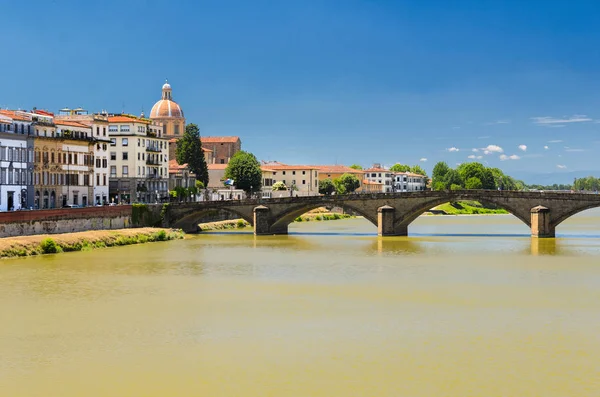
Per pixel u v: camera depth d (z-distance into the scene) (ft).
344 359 193.77
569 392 169.37
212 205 581.12
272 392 170.40
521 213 554.05
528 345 206.39
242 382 176.96
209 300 271.08
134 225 541.34
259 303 265.13
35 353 200.64
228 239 529.04
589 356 195.93
